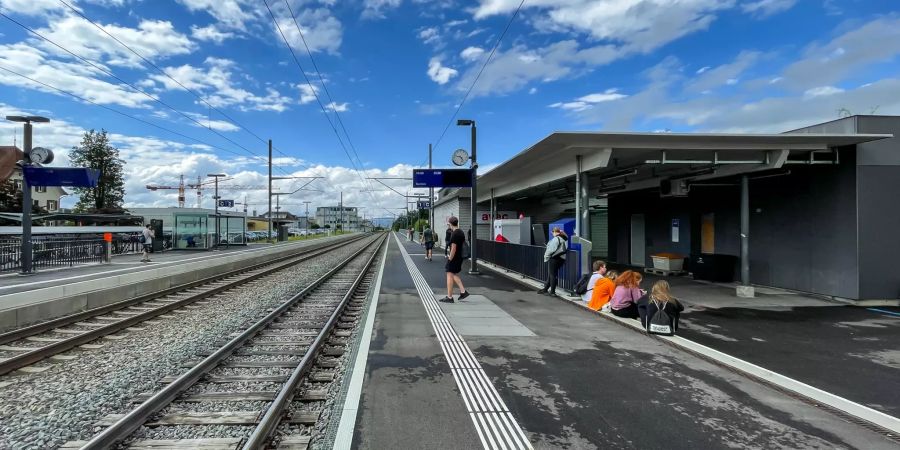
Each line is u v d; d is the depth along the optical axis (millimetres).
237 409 4277
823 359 5770
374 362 5496
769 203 11672
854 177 9578
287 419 3914
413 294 10836
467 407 4164
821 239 10258
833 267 9969
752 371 5086
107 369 5570
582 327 7398
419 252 28219
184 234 32094
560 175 12414
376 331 7078
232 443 3539
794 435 3666
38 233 27250
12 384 5043
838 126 10016
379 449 3377
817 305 9453
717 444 3498
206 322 8336
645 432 3689
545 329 7246
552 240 10531
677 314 6945
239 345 6391
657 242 16344
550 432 3674
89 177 16203
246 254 24562
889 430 3717
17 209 46781
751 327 7504
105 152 62969
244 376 5066
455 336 6773
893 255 9586
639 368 5328
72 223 42406
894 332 7176
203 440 3568
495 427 3756
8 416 4191
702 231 14266
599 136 9023
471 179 15430
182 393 4609
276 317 8336
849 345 6430
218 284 13820
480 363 5473
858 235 9477
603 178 14203
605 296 8586
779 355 5941
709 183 12648
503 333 6973
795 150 9727
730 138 9102
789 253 11094
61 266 18656
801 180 10766
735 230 12836
